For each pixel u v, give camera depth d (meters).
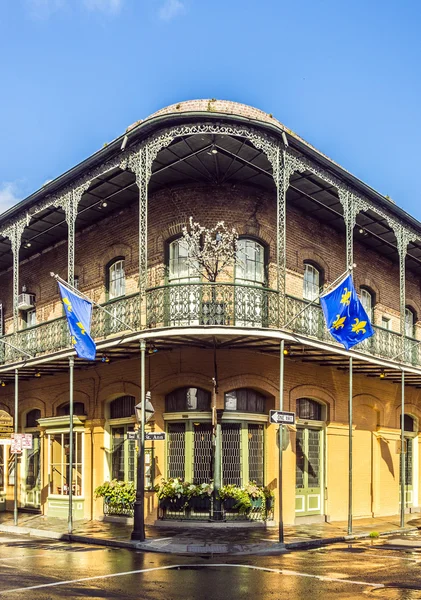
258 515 16.47
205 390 16.88
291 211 18.95
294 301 16.52
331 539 14.51
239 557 12.19
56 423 19.67
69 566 11.01
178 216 17.64
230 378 16.62
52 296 21.97
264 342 15.59
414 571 10.72
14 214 19.53
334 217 19.72
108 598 8.42
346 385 19.77
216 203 17.55
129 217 19.23
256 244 17.89
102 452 18.70
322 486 18.59
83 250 20.80
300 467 17.97
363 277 21.69
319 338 17.05
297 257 18.95
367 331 15.48
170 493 16.19
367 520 19.11
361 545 14.10
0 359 21.02
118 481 18.19
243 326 14.56
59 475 19.70
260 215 17.88
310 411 18.77
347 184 17.31
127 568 10.84
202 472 16.55
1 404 23.84
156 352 16.83
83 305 15.35
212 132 14.56
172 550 12.87
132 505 17.31
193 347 16.64
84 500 18.78
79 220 20.25
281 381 14.25
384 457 21.22
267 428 17.19
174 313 15.10
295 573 10.42
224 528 15.81
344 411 19.56
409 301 24.41
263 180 17.53
